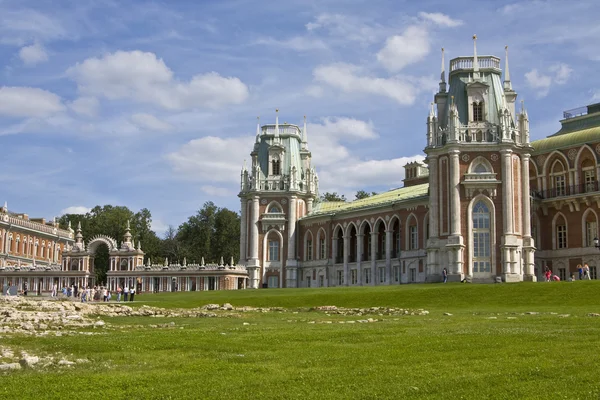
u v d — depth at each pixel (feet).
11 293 314.14
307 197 372.17
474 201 271.49
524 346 73.46
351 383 56.65
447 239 272.10
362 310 152.46
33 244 471.21
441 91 295.07
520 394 51.62
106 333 98.22
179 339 86.48
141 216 556.10
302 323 115.34
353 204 358.84
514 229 269.44
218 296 234.99
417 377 58.44
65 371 64.13
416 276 304.09
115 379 59.41
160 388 56.18
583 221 293.02
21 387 56.39
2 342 85.71
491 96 283.59
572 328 91.15
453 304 169.58
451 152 274.57
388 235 323.78
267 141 373.61
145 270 366.84
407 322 111.65
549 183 308.19
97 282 507.71
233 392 54.39
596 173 291.58
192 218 533.55
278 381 57.93
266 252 360.69
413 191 331.98
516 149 276.82
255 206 363.15
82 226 557.74
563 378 56.18
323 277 351.87
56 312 144.56
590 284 173.47
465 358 67.41
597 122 311.68
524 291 175.22
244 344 80.94
